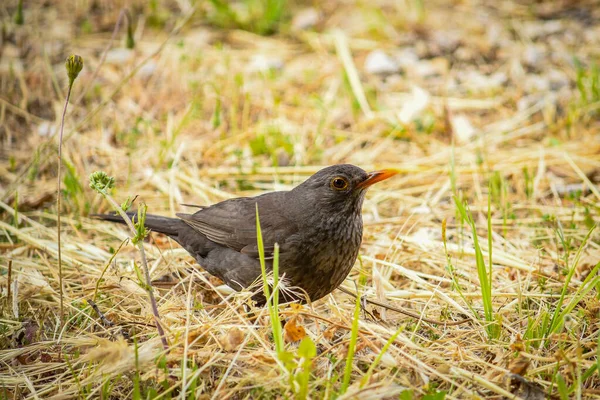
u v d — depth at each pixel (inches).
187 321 302.4
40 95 583.2
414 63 624.1
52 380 312.3
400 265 398.3
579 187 474.3
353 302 365.4
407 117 537.3
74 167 495.2
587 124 545.0
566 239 415.8
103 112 566.3
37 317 353.7
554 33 655.8
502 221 444.1
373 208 464.8
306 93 591.5
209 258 372.5
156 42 649.0
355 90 572.1
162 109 573.0
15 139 545.6
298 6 710.5
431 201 475.2
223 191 489.7
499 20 678.5
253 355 294.7
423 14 676.7
